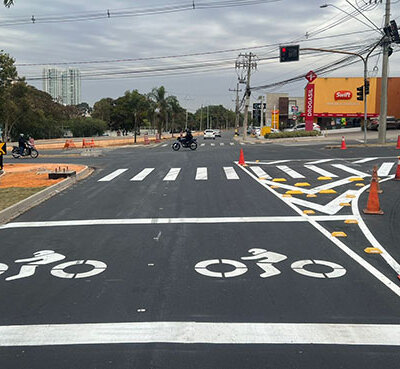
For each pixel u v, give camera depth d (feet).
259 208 38.27
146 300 19.34
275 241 28.30
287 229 31.24
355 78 190.19
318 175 57.00
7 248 27.84
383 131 104.99
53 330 16.66
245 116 183.32
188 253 26.08
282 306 18.53
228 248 26.91
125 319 17.48
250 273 22.58
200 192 46.62
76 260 25.16
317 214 35.81
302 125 201.98
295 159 75.97
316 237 29.14
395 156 75.82
